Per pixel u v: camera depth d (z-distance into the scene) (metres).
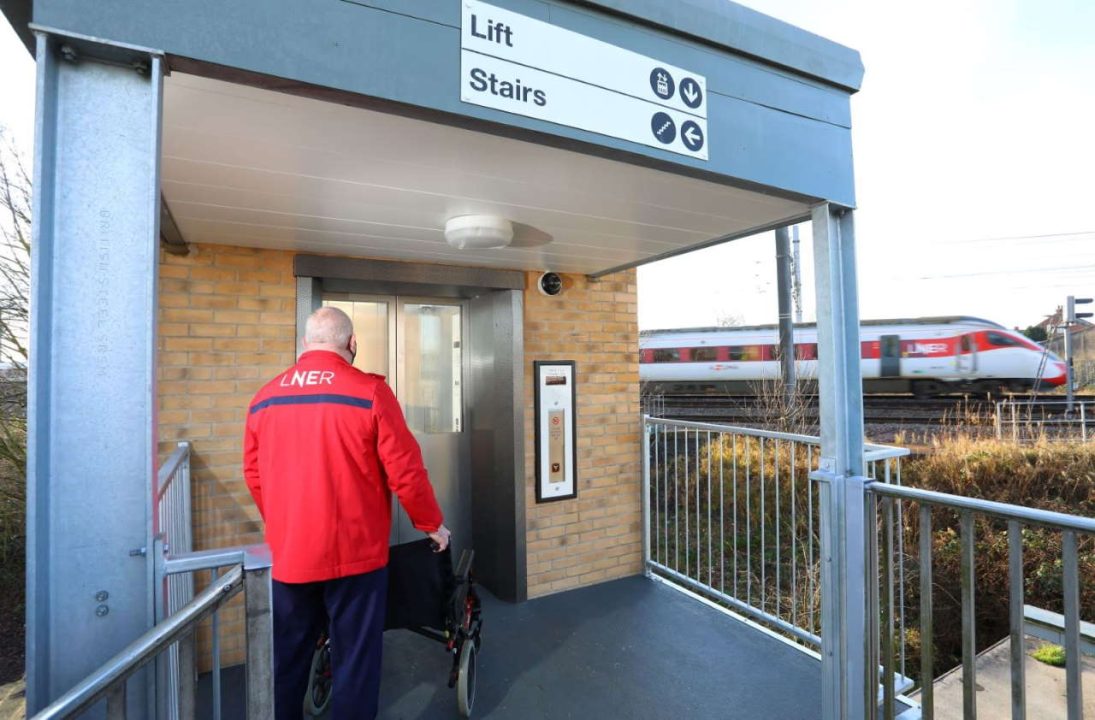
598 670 3.16
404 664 3.24
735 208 2.68
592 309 4.45
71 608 1.20
